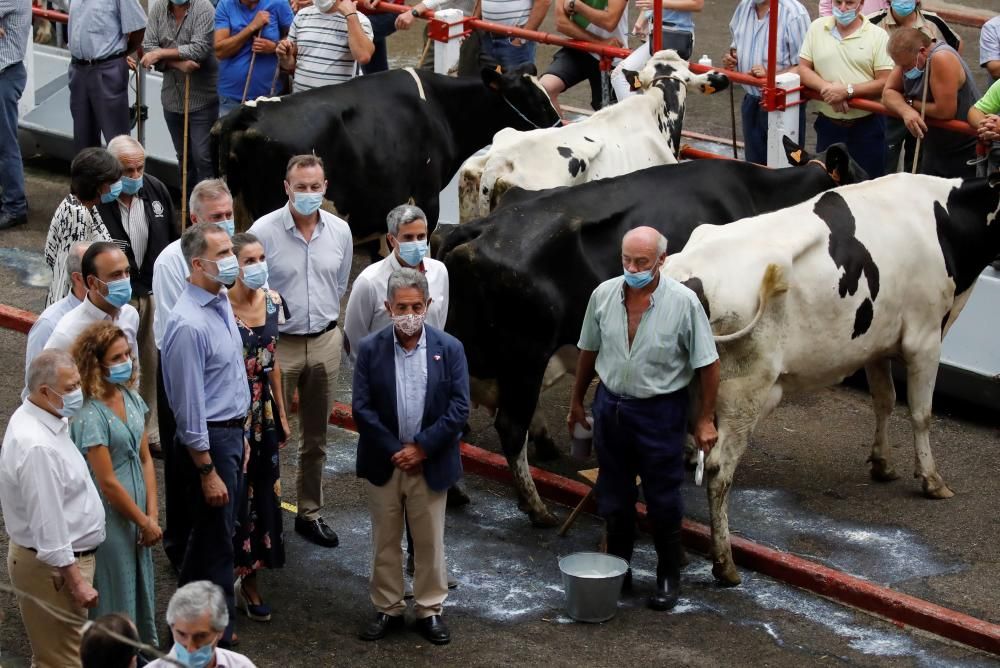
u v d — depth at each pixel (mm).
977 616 8117
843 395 11359
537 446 10180
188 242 7285
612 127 10992
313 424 8867
